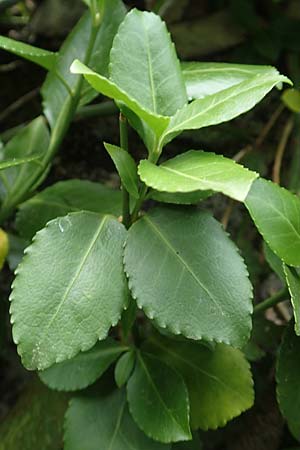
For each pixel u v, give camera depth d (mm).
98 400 379
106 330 319
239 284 322
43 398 433
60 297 319
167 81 333
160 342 391
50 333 315
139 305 318
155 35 337
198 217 330
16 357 516
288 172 539
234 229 527
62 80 394
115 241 330
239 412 376
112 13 408
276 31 557
